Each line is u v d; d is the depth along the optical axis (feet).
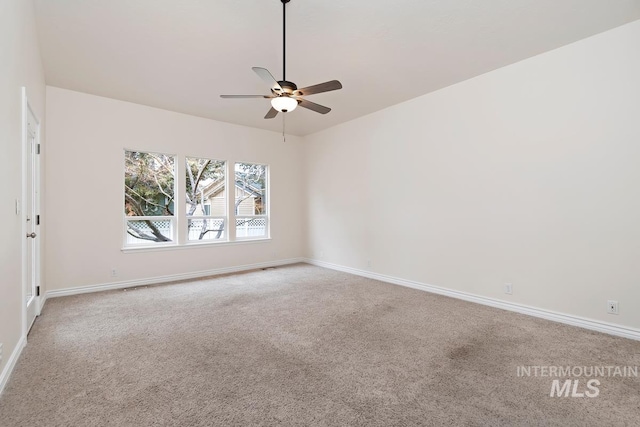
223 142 17.67
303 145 21.31
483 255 11.79
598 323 9.15
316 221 20.13
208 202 17.44
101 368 6.92
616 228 8.86
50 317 10.27
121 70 11.34
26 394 5.90
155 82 12.36
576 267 9.58
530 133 10.50
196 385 6.26
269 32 8.96
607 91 8.95
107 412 5.40
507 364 7.13
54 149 12.71
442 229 13.14
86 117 13.47
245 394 5.96
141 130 14.89
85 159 13.44
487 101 11.61
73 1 7.66
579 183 9.48
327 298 12.57
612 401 5.73
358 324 9.68
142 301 12.13
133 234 15.02
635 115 8.52
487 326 9.50
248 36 9.16
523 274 10.73
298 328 9.34
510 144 11.00
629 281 8.65
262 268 18.99
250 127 18.81
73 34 9.09
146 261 15.03
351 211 17.57
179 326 9.50
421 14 8.18
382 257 15.75
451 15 8.22
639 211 8.49
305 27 8.75
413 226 14.29
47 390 6.05
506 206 11.13
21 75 7.48
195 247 16.57
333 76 11.84
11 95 6.64
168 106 15.11
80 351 7.77
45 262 12.15
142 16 8.23
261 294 13.15
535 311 10.43
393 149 15.15
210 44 9.61
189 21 8.44
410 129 14.35
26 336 8.14
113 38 9.29
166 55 10.27
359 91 13.33
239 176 18.76
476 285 12.02
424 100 13.74
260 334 8.87
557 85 9.90
